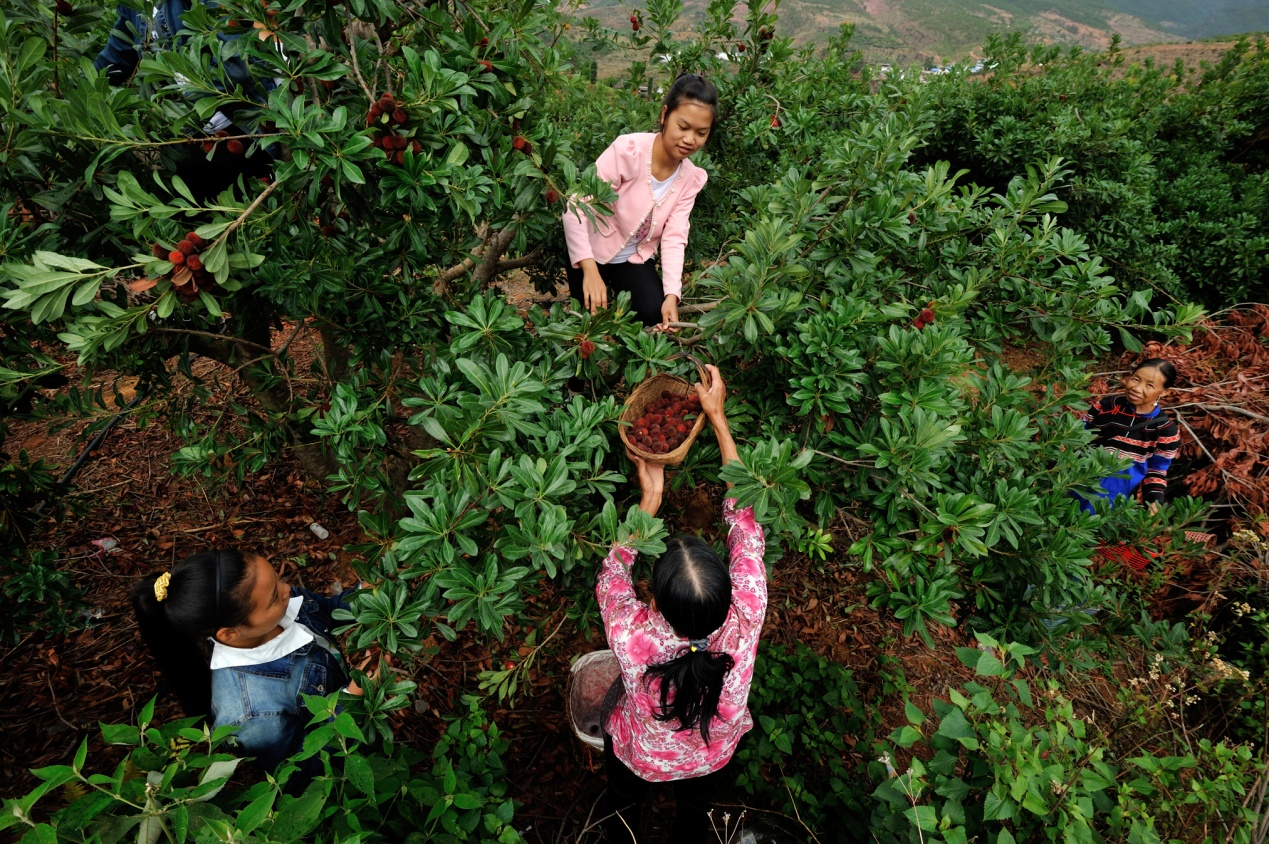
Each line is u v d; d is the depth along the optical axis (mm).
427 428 1596
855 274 2301
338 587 3246
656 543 1659
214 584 1535
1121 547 2791
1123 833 1643
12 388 1911
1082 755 1644
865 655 3471
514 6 2234
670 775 1907
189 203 1927
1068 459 2373
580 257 2510
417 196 1737
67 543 3520
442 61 1909
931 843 1525
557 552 1612
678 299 2674
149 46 2066
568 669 3129
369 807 1435
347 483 2316
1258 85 7898
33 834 926
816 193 2520
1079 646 2508
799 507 2502
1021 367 5324
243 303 2424
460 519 1604
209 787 1117
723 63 3975
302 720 1735
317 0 1643
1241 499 3783
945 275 2742
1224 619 3309
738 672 1766
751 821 2467
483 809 1916
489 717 2902
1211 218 6449
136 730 1158
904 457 1791
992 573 2311
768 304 1947
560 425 1849
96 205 1871
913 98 3238
